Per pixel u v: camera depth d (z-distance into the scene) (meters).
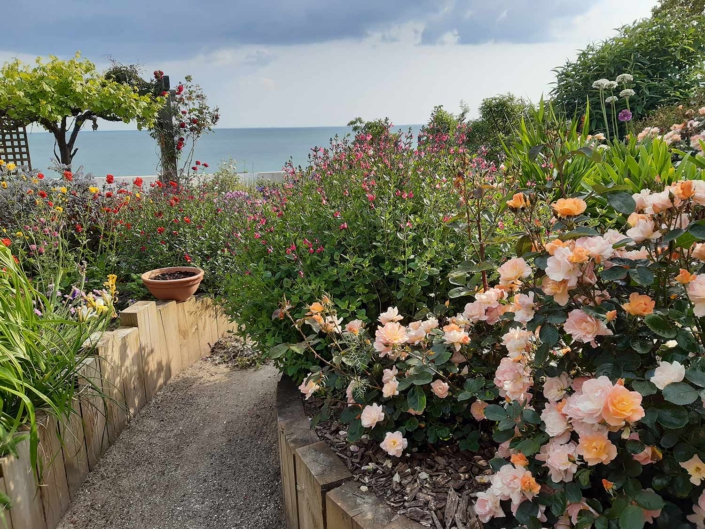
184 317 3.47
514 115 8.36
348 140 3.45
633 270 1.11
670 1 11.94
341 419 1.65
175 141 6.87
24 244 3.63
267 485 2.13
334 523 1.38
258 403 2.87
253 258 2.73
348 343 1.72
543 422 1.23
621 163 2.50
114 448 2.45
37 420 1.89
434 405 1.59
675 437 1.00
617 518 1.01
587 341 1.12
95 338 2.50
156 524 1.95
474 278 1.66
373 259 2.42
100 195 4.31
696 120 3.70
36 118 6.40
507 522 1.22
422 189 2.70
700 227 1.07
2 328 1.87
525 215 1.47
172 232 4.25
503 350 1.62
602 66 6.03
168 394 3.07
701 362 1.04
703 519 1.03
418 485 1.43
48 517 1.89
